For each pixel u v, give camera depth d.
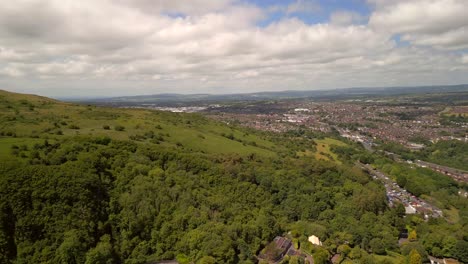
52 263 79.31
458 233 128.25
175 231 97.00
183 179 121.62
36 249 81.38
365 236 117.69
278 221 122.81
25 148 113.50
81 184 93.50
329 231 121.44
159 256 91.81
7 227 81.69
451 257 119.06
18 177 88.00
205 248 89.31
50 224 85.38
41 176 91.06
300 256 102.94
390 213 144.88
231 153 191.25
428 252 123.62
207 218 103.06
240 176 146.88
